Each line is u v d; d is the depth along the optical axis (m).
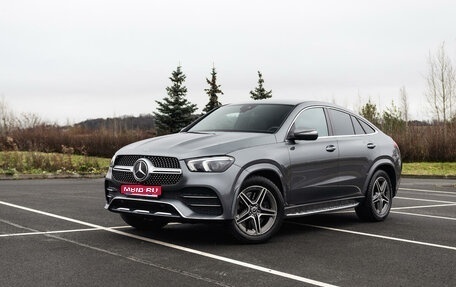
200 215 5.81
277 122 6.85
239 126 6.96
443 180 20.19
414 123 33.12
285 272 4.85
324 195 7.13
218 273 4.78
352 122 7.97
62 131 34.72
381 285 4.47
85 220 7.82
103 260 5.22
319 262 5.27
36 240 6.21
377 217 8.03
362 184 7.78
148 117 44.59
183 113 44.88
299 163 6.71
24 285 4.33
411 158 30.34
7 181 15.96
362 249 5.94
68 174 18.94
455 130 30.45
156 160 6.02
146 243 6.10
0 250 5.63
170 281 4.49
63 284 4.37
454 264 5.27
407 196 12.77
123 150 6.46
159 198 5.91
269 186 6.23
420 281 4.62
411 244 6.27
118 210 6.29
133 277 4.61
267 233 6.21
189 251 5.69
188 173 5.80
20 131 30.50
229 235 6.04
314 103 7.47
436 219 8.43
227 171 5.88
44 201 10.28
